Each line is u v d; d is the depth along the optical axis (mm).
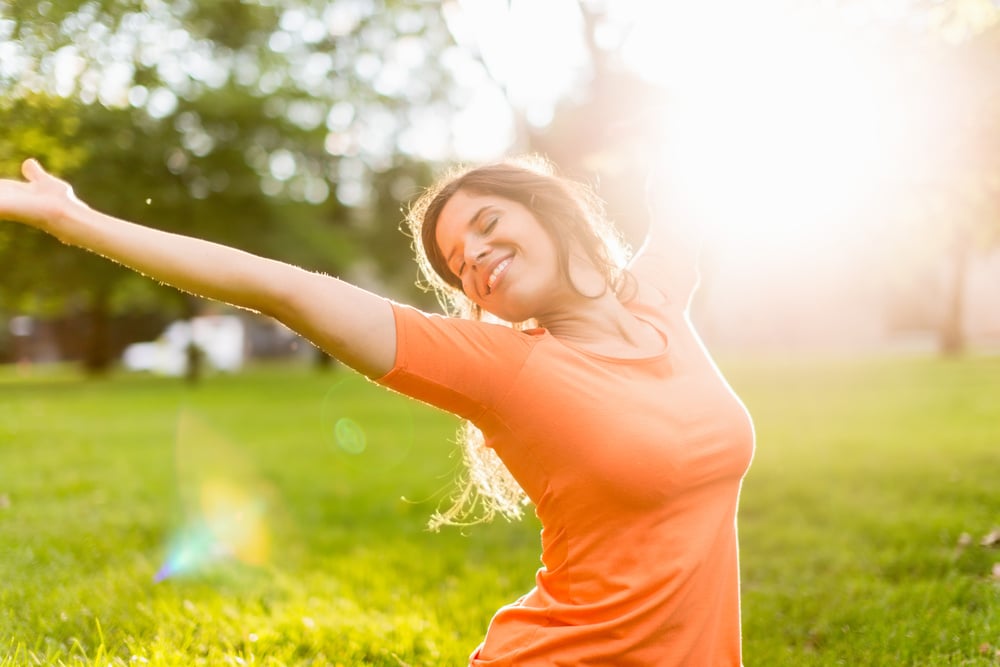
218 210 22969
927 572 4398
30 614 3502
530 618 1993
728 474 1967
